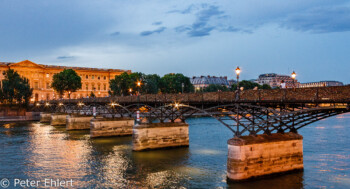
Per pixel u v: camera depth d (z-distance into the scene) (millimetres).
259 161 27188
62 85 128875
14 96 108500
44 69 154875
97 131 55969
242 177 26375
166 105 42562
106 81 173500
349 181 27703
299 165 29500
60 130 70375
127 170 33375
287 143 28797
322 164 33688
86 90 166000
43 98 153000
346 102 22922
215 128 70688
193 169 33094
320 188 25938
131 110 55812
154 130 42969
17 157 40500
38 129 72938
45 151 44156
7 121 99250
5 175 32375
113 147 46250
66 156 40719
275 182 27125
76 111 78938
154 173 32000
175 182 28922
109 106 60719
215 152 41344
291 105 28750
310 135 56000
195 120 95250
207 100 34781
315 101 24906
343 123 79625
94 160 38219
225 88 184500
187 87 158625
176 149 43562
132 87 125625
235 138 27062
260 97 29344
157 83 144625
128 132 58500
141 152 41750
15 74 117312
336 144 46312
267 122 28766
